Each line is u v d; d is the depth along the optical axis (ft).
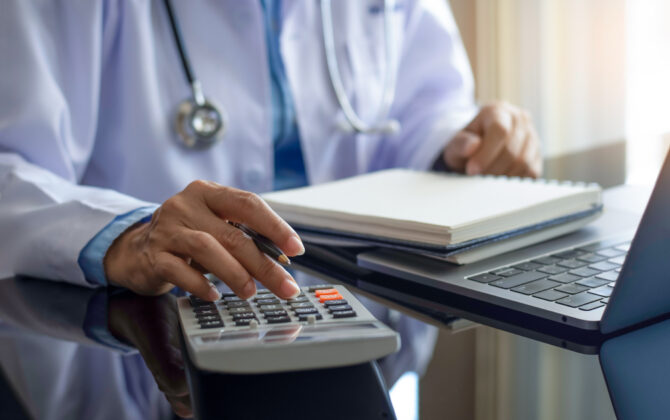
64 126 3.09
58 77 3.24
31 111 2.86
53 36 3.22
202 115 3.50
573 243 2.12
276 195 2.51
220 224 1.70
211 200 1.77
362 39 4.27
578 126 5.66
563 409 1.20
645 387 1.20
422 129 4.14
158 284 1.85
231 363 1.23
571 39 5.59
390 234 2.01
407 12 4.37
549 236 2.15
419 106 4.31
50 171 2.96
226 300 1.62
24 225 2.19
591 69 5.54
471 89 4.43
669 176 1.21
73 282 2.07
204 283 1.64
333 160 4.17
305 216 2.28
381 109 4.10
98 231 2.04
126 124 3.50
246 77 3.73
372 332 1.32
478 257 1.94
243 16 3.65
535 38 5.76
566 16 5.58
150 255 1.78
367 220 2.06
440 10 4.42
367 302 1.78
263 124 3.78
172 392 1.25
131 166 3.52
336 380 1.29
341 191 2.53
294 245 1.64
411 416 1.17
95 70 3.30
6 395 1.31
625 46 5.37
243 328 1.39
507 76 5.97
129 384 1.32
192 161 3.64
